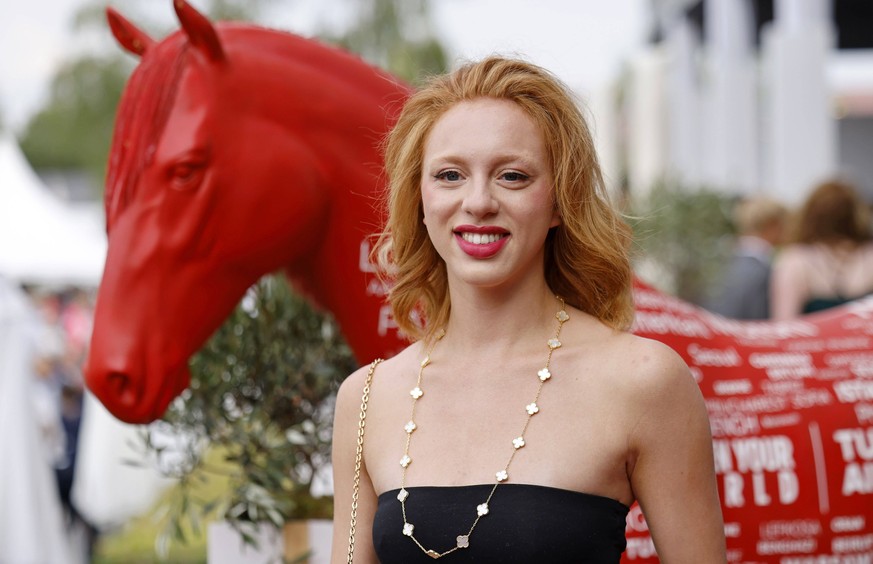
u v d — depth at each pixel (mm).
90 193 36875
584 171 2631
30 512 9555
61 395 11375
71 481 10930
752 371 3883
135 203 3602
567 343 2643
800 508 3736
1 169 19703
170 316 3594
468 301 2674
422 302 2891
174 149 3559
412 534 2500
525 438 2527
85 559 10945
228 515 4008
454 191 2598
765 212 9695
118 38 3848
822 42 13180
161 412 3631
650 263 12672
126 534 12156
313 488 4441
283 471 4203
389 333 3805
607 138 22406
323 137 3750
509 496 2467
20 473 9570
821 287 7383
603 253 2664
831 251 7371
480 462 2527
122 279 3572
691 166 20438
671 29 22062
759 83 19406
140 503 10320
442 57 22938
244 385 4285
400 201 2779
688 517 2557
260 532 4027
